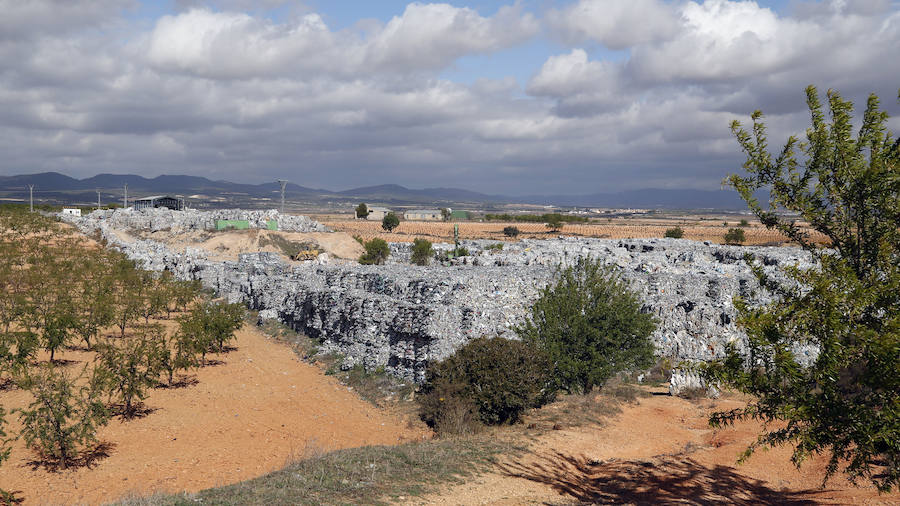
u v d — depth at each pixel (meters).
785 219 12.69
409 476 18.52
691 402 31.09
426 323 33.25
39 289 56.22
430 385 30.56
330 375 38.03
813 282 11.50
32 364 37.66
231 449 24.98
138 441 25.84
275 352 44.88
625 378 36.25
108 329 50.97
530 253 58.38
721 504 16.95
